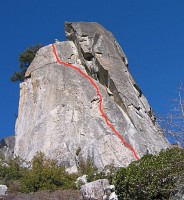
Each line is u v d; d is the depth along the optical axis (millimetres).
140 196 15000
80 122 29641
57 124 29891
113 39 36406
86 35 34688
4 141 36688
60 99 31406
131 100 31500
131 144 28375
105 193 17891
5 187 20594
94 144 27797
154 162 15312
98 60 32969
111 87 32000
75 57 34469
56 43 35781
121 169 16250
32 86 33844
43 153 27031
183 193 14320
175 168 14688
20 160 27031
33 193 20359
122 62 34562
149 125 31094
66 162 26188
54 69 33531
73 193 19562
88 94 31297
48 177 21359
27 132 30938
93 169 24844
